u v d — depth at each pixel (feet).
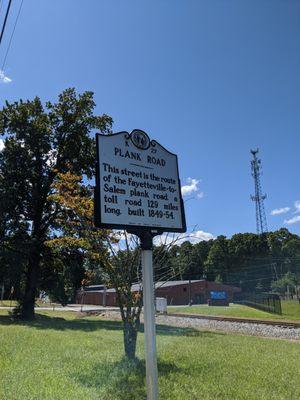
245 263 407.64
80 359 32.68
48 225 99.40
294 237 421.59
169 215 21.70
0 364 29.43
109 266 37.96
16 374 26.45
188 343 47.55
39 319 96.07
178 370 30.37
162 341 49.16
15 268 97.71
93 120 108.78
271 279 393.29
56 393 22.62
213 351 40.70
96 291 272.92
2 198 98.22
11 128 103.86
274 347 47.26
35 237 100.63
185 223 22.30
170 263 41.16
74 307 213.66
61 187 45.73
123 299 36.42
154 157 22.00
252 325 85.10
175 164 22.81
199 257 404.77
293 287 315.17
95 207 19.52
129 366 30.48
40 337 48.39
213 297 225.97
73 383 24.98
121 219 19.90
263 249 413.80
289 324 85.81
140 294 35.73
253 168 323.16
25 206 105.60
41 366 29.17
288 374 30.14
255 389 25.32
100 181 19.71
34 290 102.32
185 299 253.44
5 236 101.19
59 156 106.63
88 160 107.14
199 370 30.48
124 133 21.12
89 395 22.74
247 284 397.39
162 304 110.52
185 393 23.88
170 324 86.79
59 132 107.45
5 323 78.79
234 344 48.16
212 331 71.15
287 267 400.47
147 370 18.17
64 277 112.06
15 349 36.91
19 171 103.45
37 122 106.01
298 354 41.60
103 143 20.29
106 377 26.78
